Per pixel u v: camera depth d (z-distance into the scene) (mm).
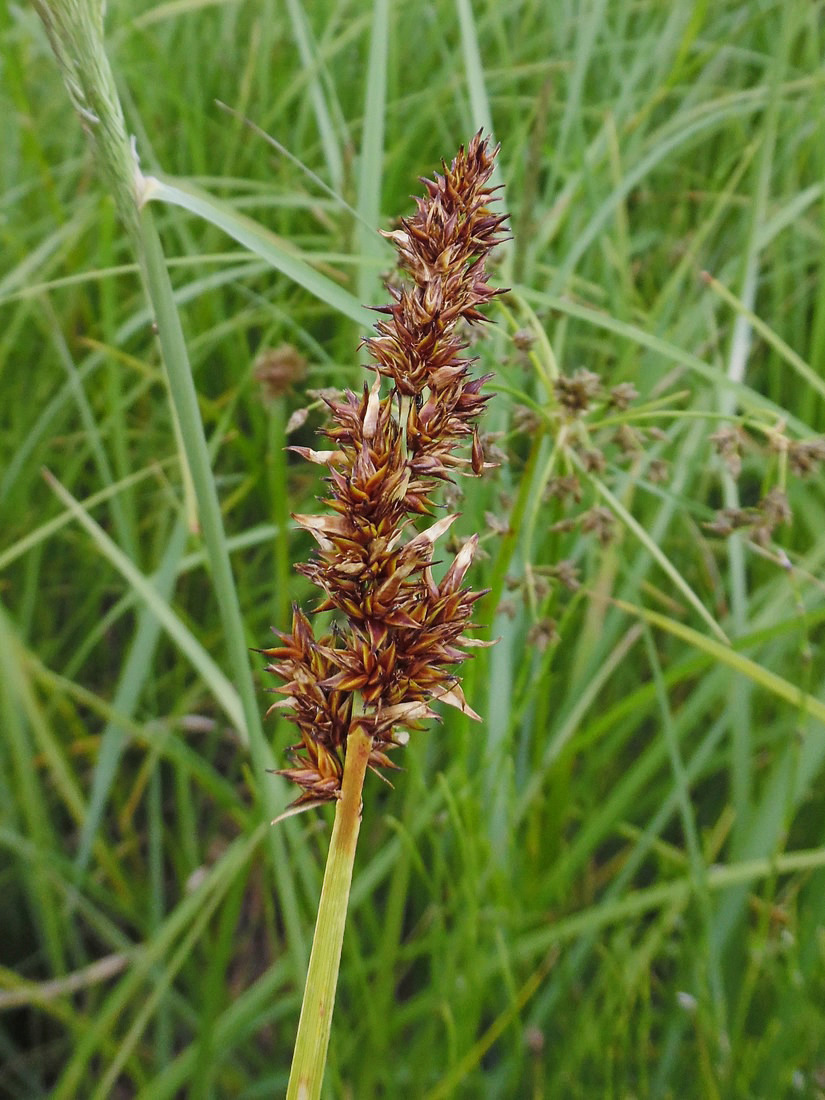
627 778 254
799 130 352
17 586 339
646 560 271
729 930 243
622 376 299
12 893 322
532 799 252
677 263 360
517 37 412
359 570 90
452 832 271
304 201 307
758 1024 260
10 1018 321
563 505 234
